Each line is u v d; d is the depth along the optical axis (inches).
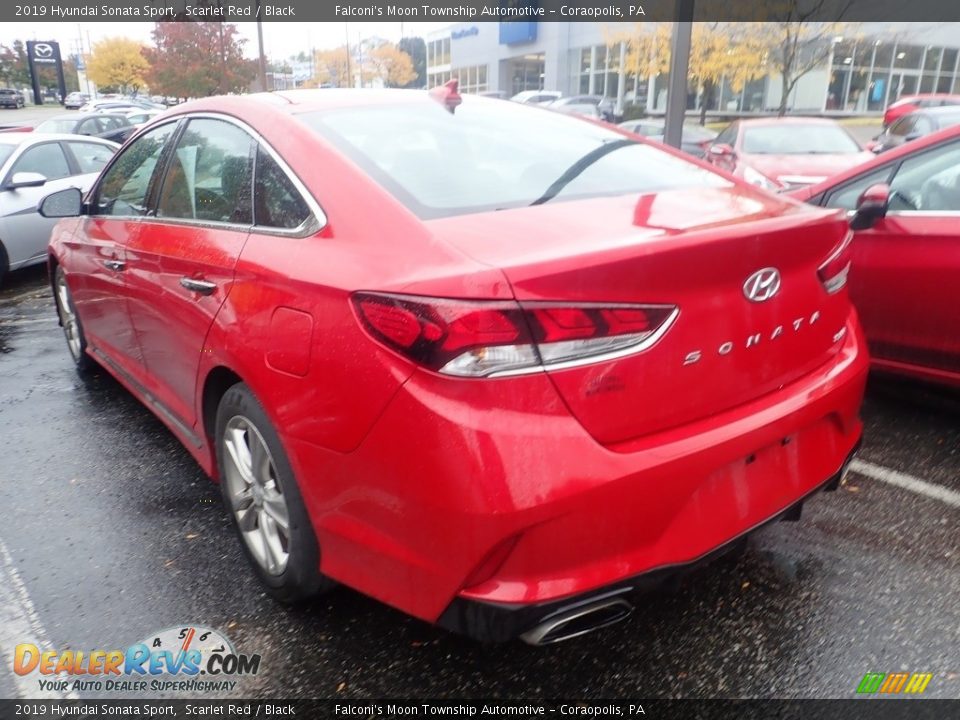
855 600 98.6
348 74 1919.3
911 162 153.1
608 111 987.3
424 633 94.7
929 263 141.6
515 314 68.2
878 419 153.9
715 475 79.8
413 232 78.8
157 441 154.1
